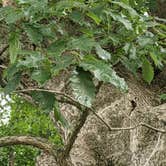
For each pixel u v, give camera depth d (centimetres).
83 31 229
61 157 309
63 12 214
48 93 205
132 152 458
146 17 249
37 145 326
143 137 457
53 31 235
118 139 471
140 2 286
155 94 535
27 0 197
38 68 185
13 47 212
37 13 212
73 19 202
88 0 225
